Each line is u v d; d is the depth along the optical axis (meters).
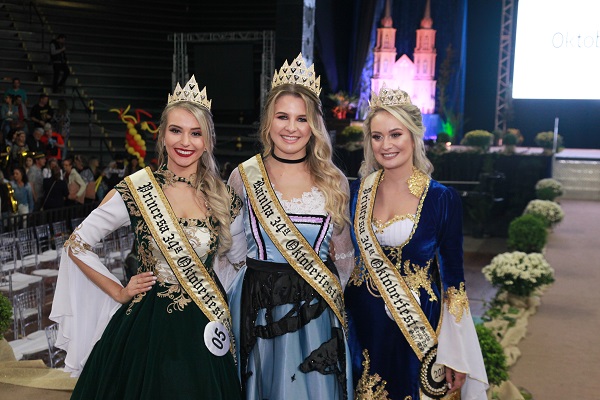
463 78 19.14
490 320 6.52
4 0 16.69
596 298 7.44
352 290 3.15
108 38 17.48
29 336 6.12
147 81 17.19
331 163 3.11
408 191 3.05
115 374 2.85
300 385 2.93
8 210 9.81
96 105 16.05
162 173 3.02
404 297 3.01
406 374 3.03
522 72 18.02
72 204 11.05
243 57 15.38
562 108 19.09
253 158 3.14
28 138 12.23
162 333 2.85
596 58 17.53
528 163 13.63
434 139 18.23
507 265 6.99
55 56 15.21
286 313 2.97
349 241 3.21
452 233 3.01
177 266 2.92
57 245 8.95
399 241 3.03
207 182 3.00
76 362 3.08
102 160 14.87
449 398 3.08
